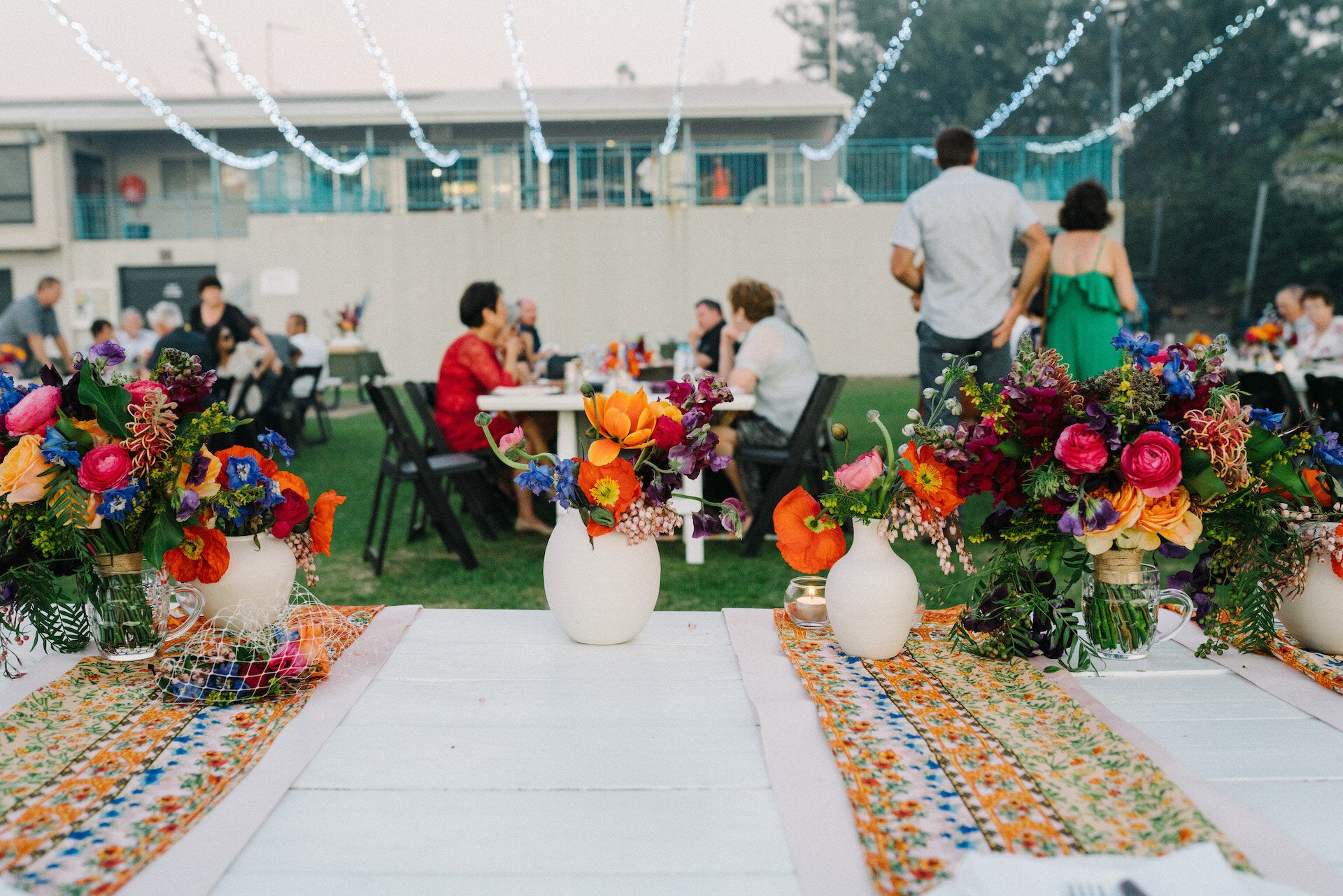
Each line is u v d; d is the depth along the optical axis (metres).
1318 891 0.78
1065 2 26.81
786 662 1.32
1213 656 1.35
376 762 1.02
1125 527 1.22
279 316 15.64
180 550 1.32
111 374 1.29
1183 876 0.72
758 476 4.33
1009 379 1.25
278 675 1.18
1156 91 25.61
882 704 1.16
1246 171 23.98
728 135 16.53
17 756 1.01
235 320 6.59
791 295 15.43
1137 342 1.25
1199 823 0.86
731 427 4.34
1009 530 1.30
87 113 17.08
